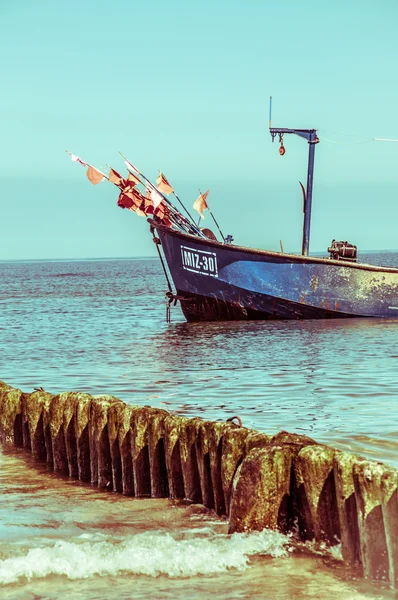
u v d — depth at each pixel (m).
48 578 14.91
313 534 15.22
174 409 30.73
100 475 20.78
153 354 50.25
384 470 13.70
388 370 40.75
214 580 14.64
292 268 63.56
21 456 24.28
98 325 73.44
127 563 15.29
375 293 64.88
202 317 66.69
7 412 25.38
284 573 14.52
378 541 13.71
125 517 18.08
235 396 33.72
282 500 15.55
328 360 45.38
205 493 18.08
